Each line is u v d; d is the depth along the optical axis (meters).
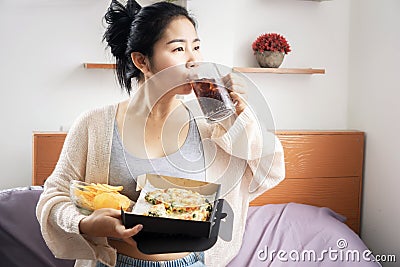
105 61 2.67
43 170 2.42
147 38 1.30
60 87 2.65
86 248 1.37
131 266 1.37
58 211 1.32
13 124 2.64
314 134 2.65
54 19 2.62
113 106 1.44
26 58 2.62
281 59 2.71
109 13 1.46
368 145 2.71
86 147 1.42
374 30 2.64
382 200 2.59
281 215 2.36
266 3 2.79
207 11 2.64
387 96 2.54
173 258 1.39
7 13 2.58
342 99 2.90
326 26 2.87
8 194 2.23
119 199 1.27
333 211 2.60
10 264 2.06
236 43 2.77
